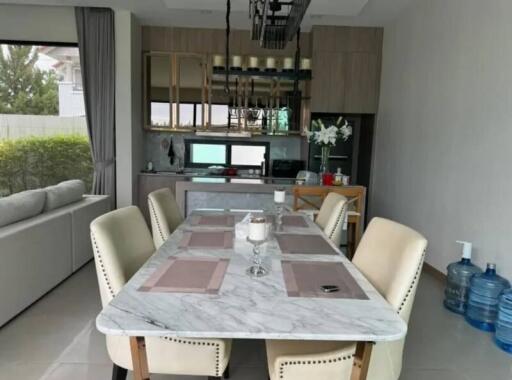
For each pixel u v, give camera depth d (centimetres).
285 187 431
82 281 348
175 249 196
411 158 461
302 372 147
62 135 564
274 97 582
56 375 212
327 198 302
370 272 182
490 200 310
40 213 331
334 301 138
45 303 302
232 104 584
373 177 585
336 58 557
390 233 178
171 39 570
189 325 117
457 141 361
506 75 294
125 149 538
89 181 573
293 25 256
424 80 432
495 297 278
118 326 116
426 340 264
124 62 523
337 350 146
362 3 425
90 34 516
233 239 217
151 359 161
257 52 576
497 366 234
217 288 146
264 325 119
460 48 360
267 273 164
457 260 356
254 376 219
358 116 610
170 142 612
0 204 280
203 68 577
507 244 288
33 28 529
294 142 614
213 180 475
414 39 459
